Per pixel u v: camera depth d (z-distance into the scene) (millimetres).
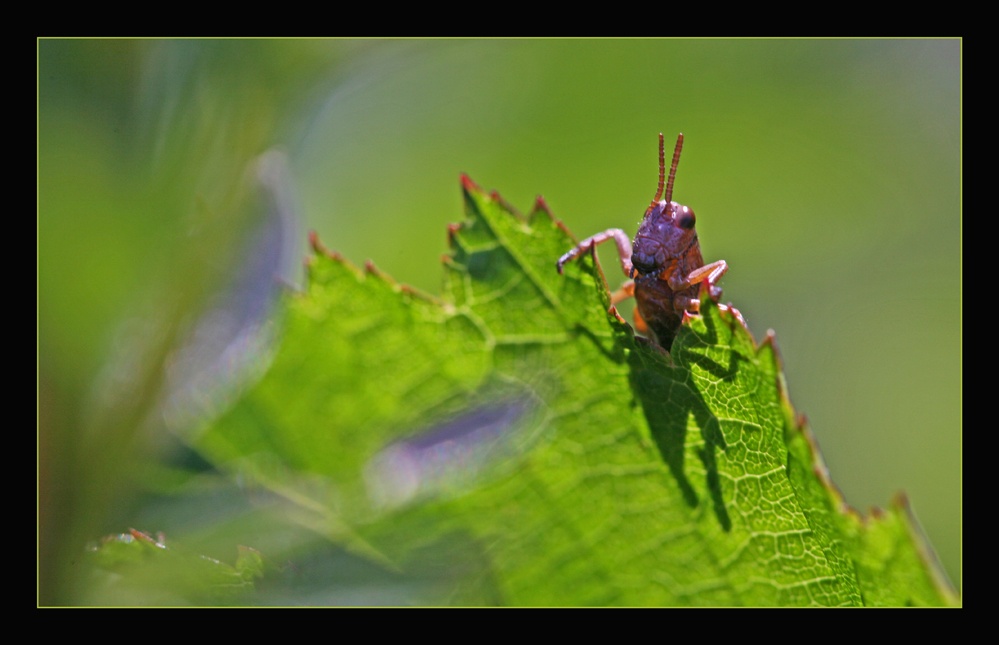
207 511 136
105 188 137
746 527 136
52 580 133
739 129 167
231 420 137
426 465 138
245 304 139
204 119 140
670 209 145
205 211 139
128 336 136
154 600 134
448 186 166
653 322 147
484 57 167
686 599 136
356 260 164
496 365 139
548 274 139
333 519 137
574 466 137
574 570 136
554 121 167
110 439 135
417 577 136
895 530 135
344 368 139
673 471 137
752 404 136
